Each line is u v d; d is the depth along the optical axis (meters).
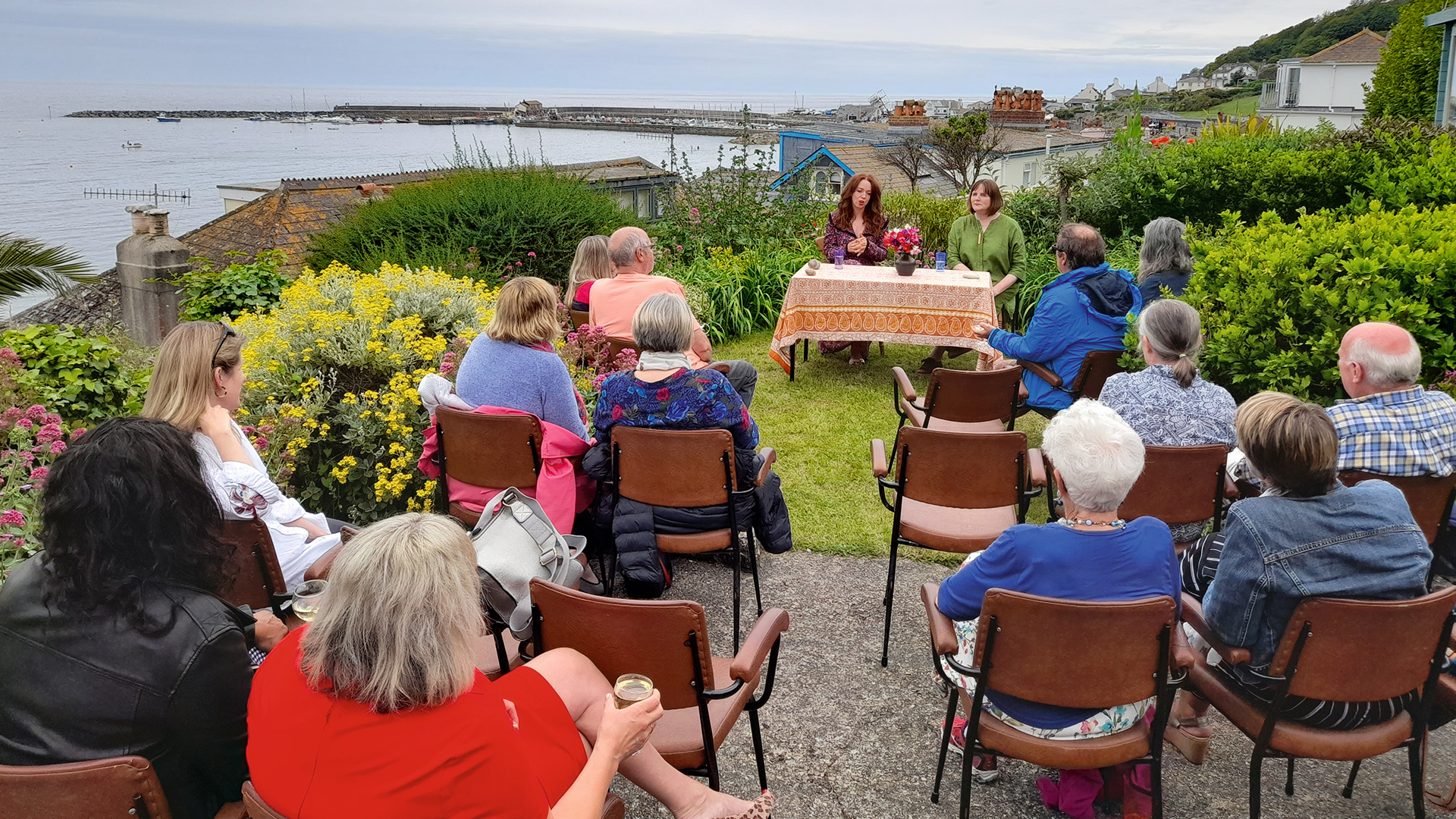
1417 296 4.45
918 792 2.83
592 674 2.27
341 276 6.20
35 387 4.55
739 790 2.86
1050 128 31.42
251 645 2.29
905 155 20.09
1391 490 2.38
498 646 2.74
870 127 44.91
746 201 11.41
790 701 3.32
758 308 9.12
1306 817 2.69
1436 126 12.02
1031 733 2.41
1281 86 55.97
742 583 4.21
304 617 2.08
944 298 6.88
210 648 1.78
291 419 4.29
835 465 5.63
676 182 12.02
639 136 199.50
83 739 1.73
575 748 2.04
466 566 1.61
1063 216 10.46
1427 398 2.99
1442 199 8.83
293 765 1.55
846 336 7.12
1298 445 2.32
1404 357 2.95
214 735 1.82
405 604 1.50
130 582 1.72
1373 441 2.96
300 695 1.57
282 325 5.17
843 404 6.78
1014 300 7.89
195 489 1.81
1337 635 2.19
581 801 1.82
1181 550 3.45
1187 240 5.96
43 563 1.76
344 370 4.91
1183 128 25.55
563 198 9.92
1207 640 2.50
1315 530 2.30
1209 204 10.10
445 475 3.81
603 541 4.15
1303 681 2.26
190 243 17.53
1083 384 4.92
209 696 1.79
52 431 3.36
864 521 4.84
